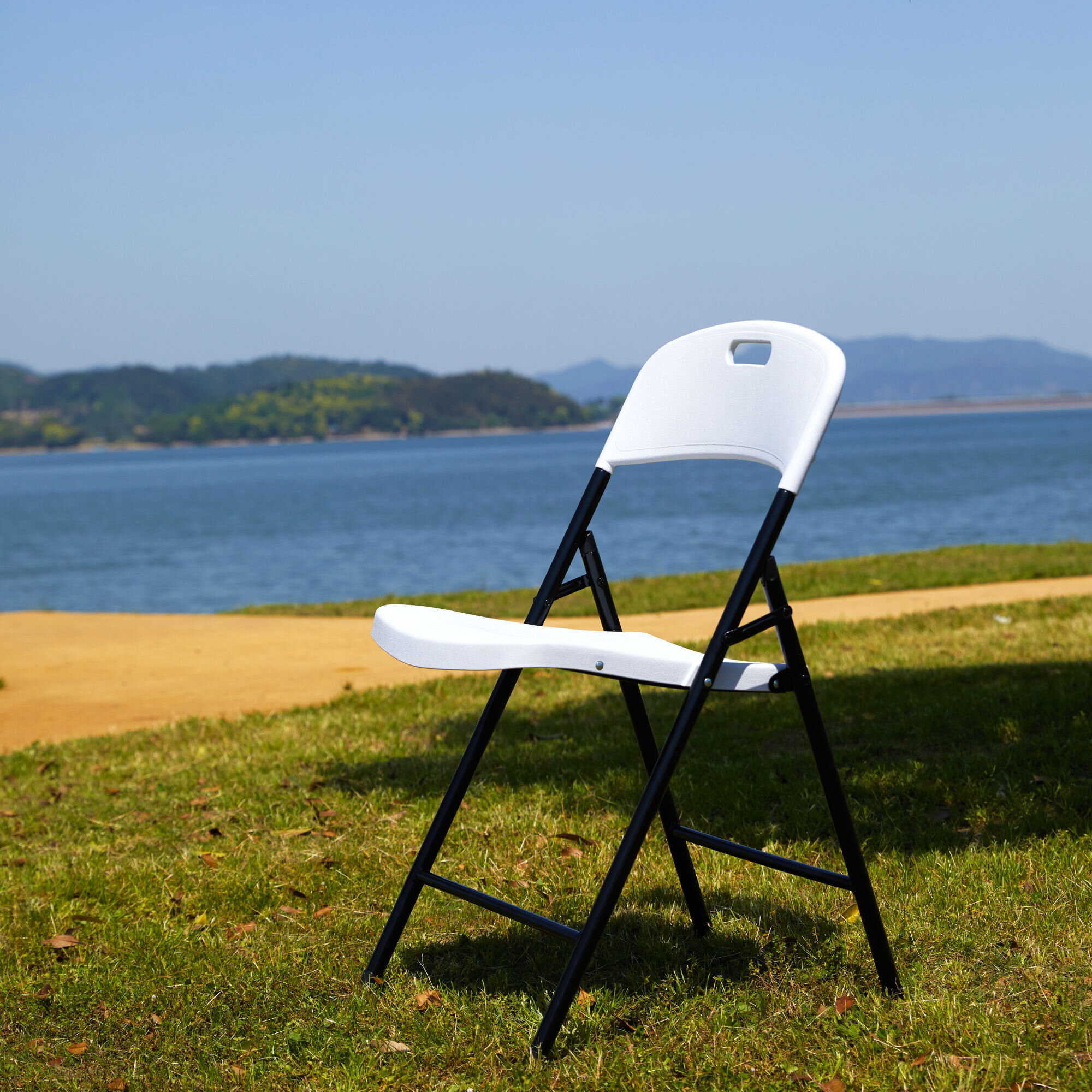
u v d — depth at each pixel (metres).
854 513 36.03
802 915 2.71
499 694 2.36
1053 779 3.68
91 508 61.16
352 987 2.45
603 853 3.29
